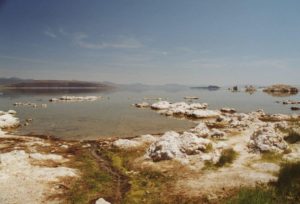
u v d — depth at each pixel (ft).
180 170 82.43
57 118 206.59
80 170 84.38
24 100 384.47
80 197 64.54
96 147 118.11
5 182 70.44
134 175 82.33
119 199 64.95
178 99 442.09
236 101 389.39
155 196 66.03
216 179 72.90
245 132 131.64
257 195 57.82
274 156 87.30
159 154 92.07
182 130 164.86
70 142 129.18
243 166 81.51
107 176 80.53
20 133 150.51
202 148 97.50
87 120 199.11
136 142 116.26
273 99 426.92
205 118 212.64
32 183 70.85
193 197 63.46
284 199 57.21
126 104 332.19
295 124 148.87
